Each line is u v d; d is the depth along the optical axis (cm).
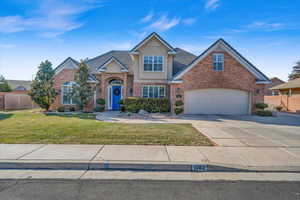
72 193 315
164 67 1631
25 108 2173
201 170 416
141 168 420
